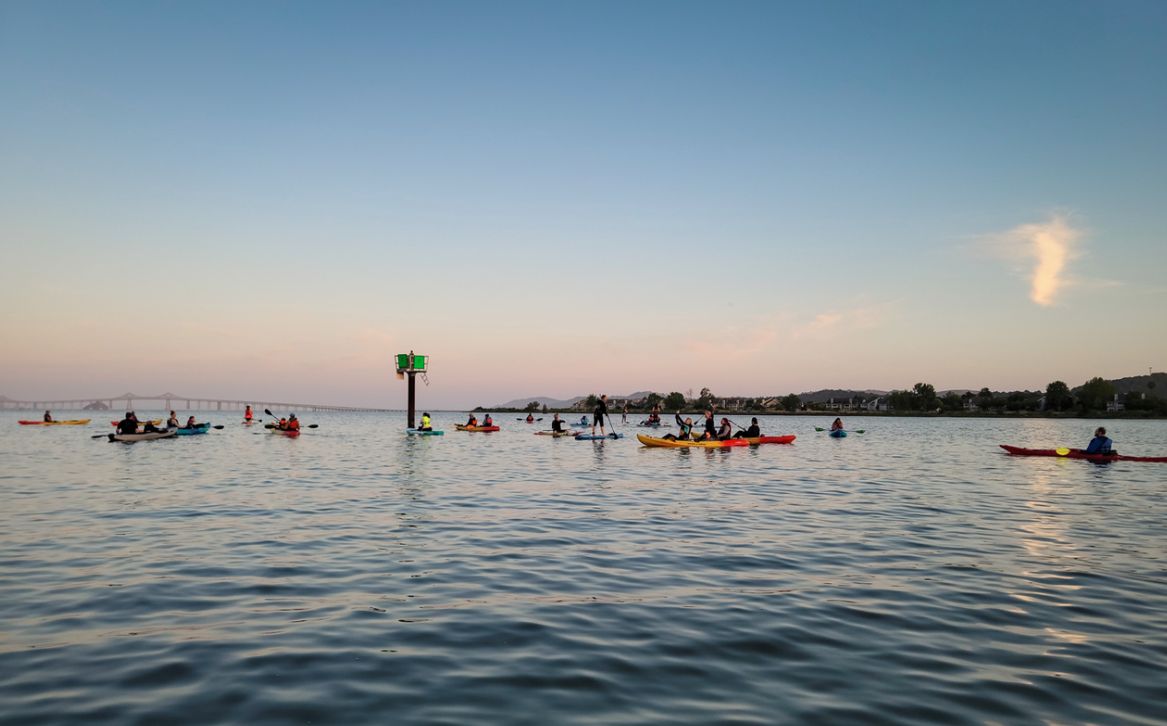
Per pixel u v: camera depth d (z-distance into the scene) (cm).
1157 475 2308
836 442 4575
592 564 938
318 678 542
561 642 632
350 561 943
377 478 2002
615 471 2266
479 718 473
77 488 1716
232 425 6209
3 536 1098
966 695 518
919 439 5453
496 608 735
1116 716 482
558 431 4528
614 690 524
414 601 759
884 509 1463
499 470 2278
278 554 983
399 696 509
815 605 754
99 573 866
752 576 879
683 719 474
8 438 4075
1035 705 501
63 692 510
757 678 550
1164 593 810
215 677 541
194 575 862
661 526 1237
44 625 666
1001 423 13538
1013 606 754
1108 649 621
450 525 1231
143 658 581
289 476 2034
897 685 538
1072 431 8475
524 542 1084
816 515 1377
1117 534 1190
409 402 5025
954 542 1107
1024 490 1850
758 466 2505
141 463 2417
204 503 1475
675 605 752
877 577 877
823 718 477
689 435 3625
